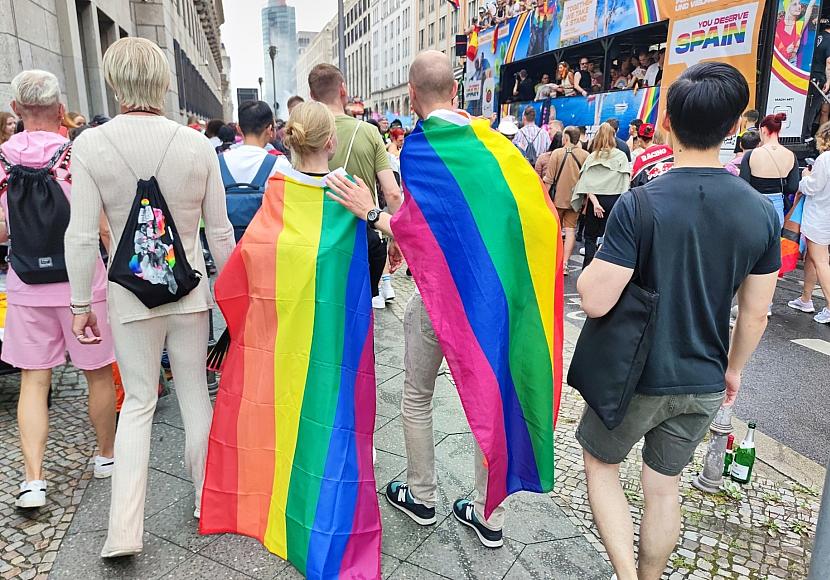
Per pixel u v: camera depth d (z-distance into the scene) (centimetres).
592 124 1102
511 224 210
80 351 269
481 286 208
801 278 765
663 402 188
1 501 272
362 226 235
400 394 393
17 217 251
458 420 358
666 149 609
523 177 214
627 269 180
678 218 176
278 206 242
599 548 248
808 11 751
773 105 755
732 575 237
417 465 254
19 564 232
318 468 228
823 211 552
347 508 226
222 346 263
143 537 248
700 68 178
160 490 281
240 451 245
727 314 185
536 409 219
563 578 230
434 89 219
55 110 265
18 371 364
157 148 221
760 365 469
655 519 202
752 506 281
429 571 232
